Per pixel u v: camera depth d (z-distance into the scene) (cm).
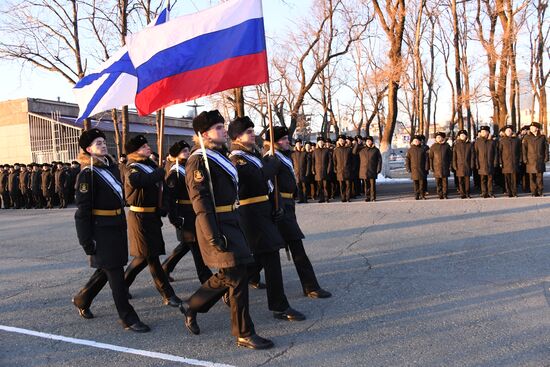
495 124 2225
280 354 393
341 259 693
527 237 749
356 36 2375
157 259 534
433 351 381
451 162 1351
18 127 2970
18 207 1916
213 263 403
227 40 539
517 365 350
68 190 1784
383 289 545
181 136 3550
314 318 470
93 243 453
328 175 1423
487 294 507
